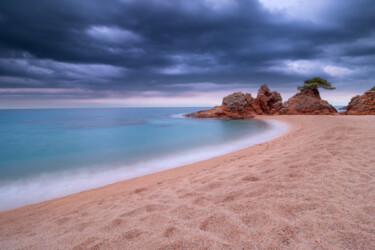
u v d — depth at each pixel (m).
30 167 9.01
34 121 38.31
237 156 8.31
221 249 1.85
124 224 2.77
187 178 5.25
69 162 9.84
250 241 1.92
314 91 46.72
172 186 4.58
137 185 5.73
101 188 6.00
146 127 27.06
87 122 35.88
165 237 2.20
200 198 3.34
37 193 5.93
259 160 5.71
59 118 47.19
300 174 3.74
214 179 4.40
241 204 2.75
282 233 1.98
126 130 24.00
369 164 3.97
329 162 4.34
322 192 2.84
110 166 8.88
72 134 20.66
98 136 19.16
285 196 2.82
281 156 5.73
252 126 25.88
